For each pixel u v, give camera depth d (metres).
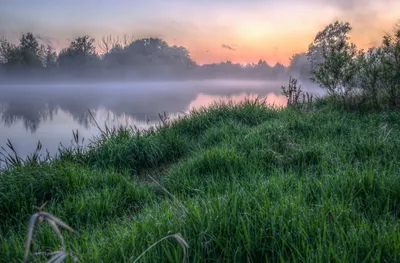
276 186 3.84
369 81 9.15
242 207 3.06
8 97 74.50
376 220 2.97
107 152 7.16
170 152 7.54
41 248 3.05
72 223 3.96
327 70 9.89
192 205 3.20
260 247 2.51
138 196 4.91
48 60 154.50
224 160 5.48
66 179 5.13
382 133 6.06
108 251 2.70
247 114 9.42
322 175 4.24
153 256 2.39
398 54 8.39
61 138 16.59
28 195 4.79
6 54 142.12
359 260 2.25
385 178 3.77
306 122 7.37
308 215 2.87
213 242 2.56
